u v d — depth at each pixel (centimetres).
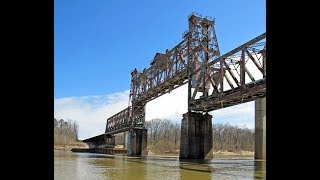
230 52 4397
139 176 2952
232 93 4378
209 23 5909
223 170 3553
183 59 6044
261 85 3812
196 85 5484
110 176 2930
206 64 5222
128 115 9525
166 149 14088
